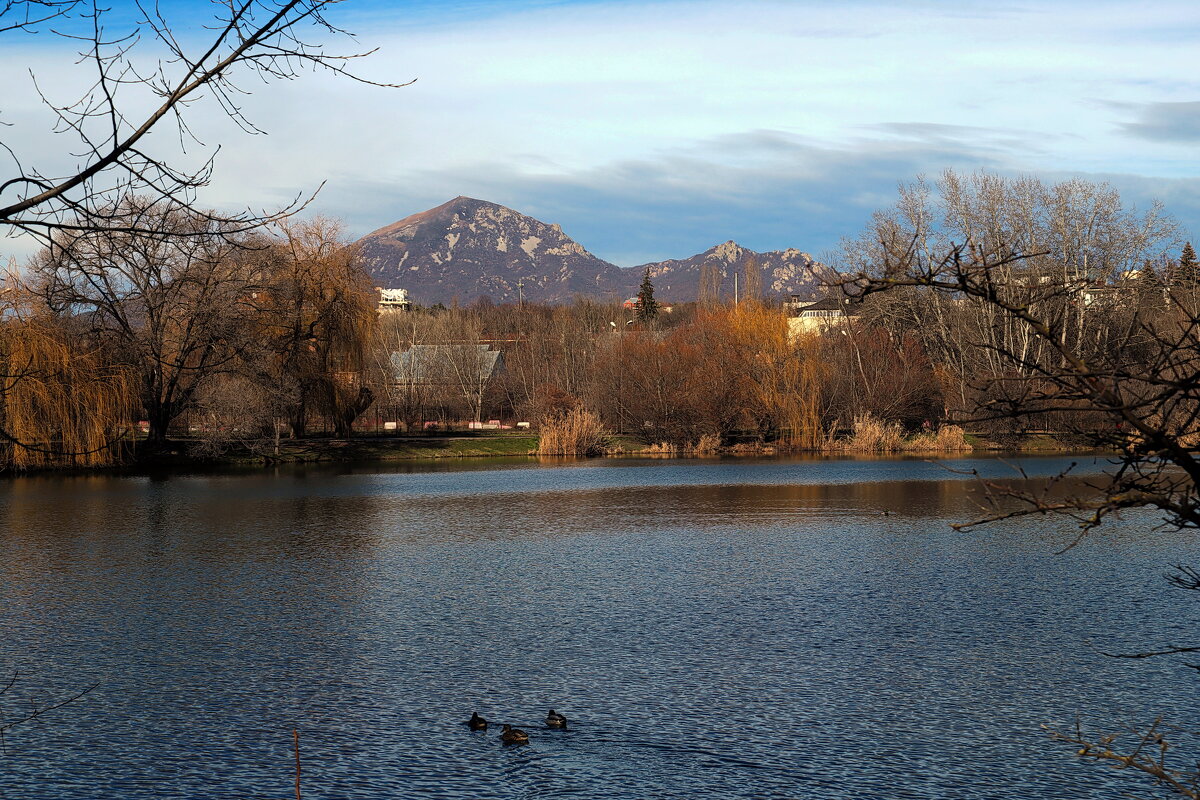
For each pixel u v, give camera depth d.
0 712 15.42
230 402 56.03
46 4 5.43
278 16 5.70
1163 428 5.72
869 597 22.89
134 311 44.81
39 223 5.56
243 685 16.69
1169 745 13.93
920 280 5.54
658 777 13.05
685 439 71.94
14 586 24.42
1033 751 13.87
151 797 12.49
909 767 13.33
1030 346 53.56
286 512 38.38
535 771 13.23
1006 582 24.52
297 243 61.62
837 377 72.56
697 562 27.47
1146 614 21.20
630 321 135.50
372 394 68.19
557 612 21.56
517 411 102.69
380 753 13.82
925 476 52.56
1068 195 63.59
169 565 27.14
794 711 15.41
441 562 27.59
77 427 49.19
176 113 5.76
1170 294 6.30
